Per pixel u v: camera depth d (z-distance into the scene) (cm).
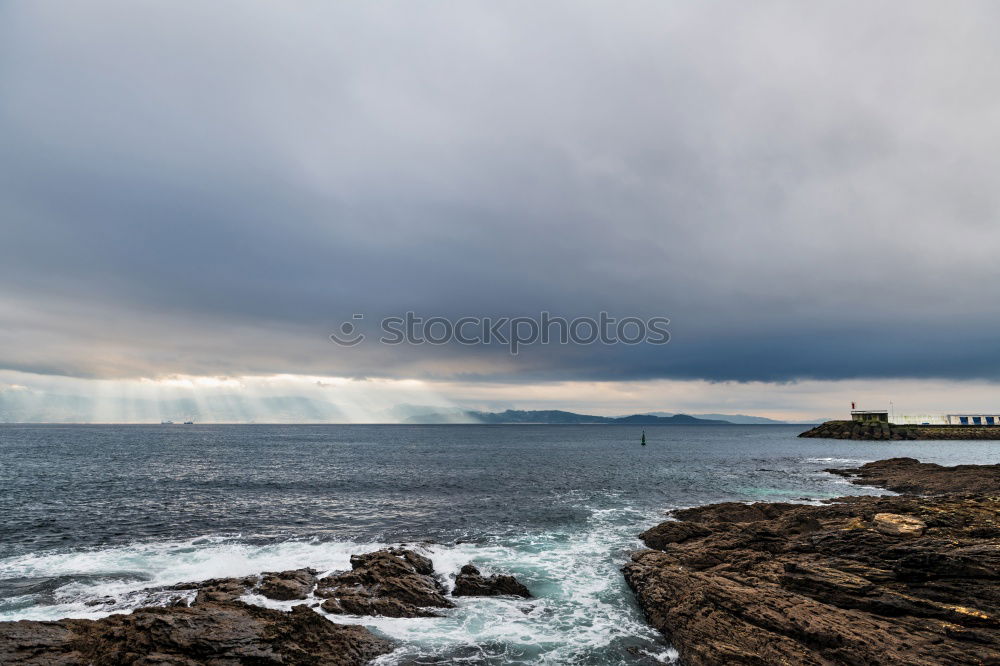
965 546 1675
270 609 1659
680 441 15875
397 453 10100
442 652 1634
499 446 12875
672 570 2084
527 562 2575
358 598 1947
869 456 9112
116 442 13462
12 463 7000
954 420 14900
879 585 1656
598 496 4519
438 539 3027
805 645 1458
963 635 1392
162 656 1327
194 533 3127
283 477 5872
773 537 2275
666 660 1627
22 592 2073
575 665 1586
